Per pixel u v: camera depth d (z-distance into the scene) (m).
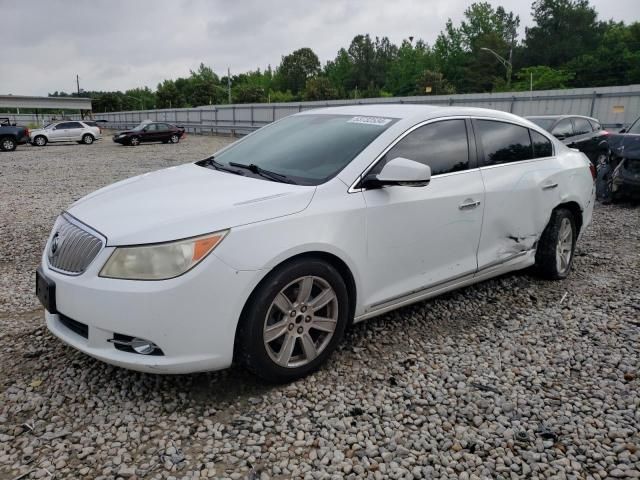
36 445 2.61
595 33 96.25
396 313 4.21
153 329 2.71
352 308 3.43
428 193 3.67
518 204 4.34
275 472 2.46
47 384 3.15
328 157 3.55
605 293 4.74
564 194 4.79
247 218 2.90
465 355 3.57
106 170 15.96
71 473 2.43
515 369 3.40
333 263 3.30
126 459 2.53
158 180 3.71
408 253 3.61
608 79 77.44
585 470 2.51
